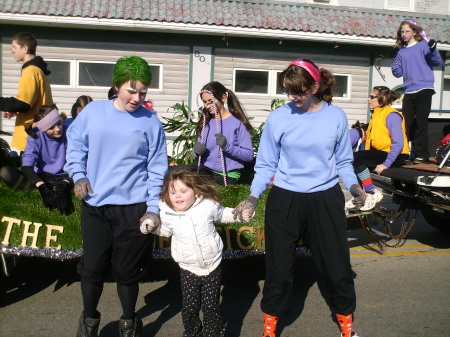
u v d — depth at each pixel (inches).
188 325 127.3
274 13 461.4
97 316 127.9
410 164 239.3
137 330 128.6
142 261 125.1
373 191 185.3
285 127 124.7
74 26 424.2
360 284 188.2
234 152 167.0
